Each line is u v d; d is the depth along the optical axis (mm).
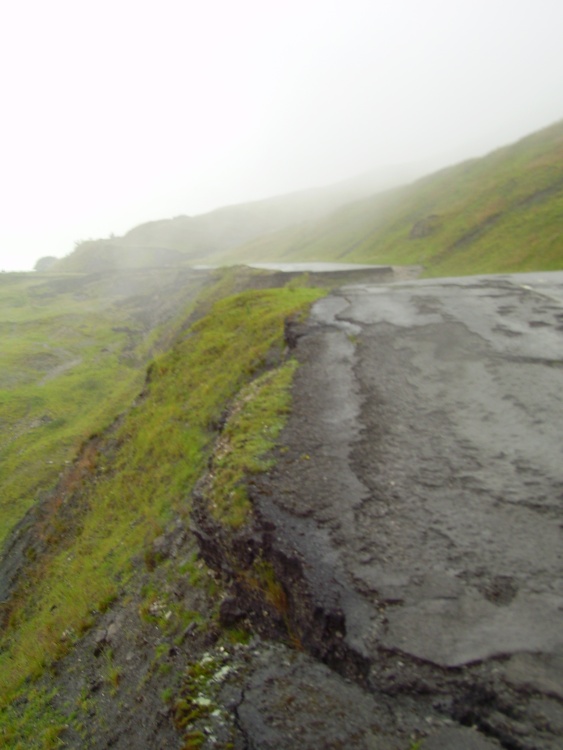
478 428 6250
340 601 4027
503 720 3062
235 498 5559
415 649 3557
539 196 28266
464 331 10086
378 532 4645
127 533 9430
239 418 7562
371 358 9172
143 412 14766
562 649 3367
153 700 4660
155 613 6012
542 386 7191
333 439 6414
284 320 13141
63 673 6695
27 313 53062
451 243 28750
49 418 28094
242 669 4160
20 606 10586
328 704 3506
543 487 4941
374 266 27672
